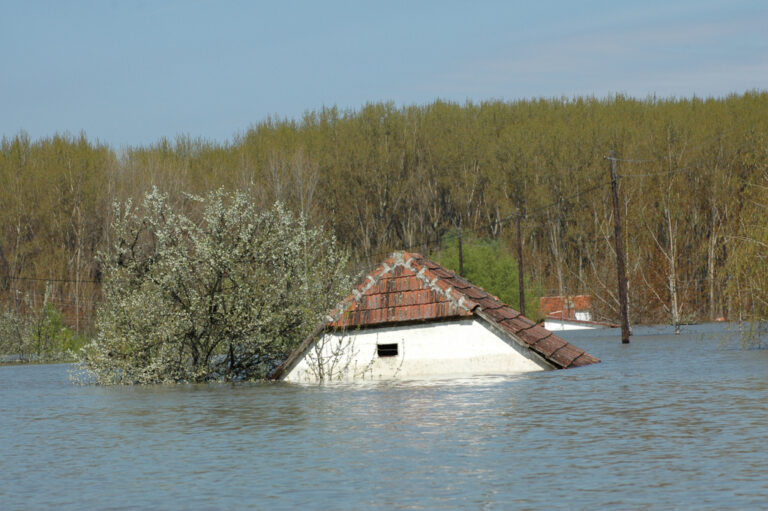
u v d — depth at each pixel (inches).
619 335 5433.1
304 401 1808.6
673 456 1059.3
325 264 2524.6
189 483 1008.2
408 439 1258.0
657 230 7642.7
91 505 917.2
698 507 815.1
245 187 6968.5
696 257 7711.6
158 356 2501.2
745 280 2923.2
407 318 2223.2
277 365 2507.4
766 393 1674.5
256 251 2477.9
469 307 2170.3
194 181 7696.9
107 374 2556.6
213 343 2485.2
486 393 1797.5
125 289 2556.6
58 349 5433.1
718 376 2063.2
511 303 6501.0
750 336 3053.6
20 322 5556.1
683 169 7751.0
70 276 7440.9
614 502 844.6
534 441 1204.5
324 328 2315.5
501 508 839.1
